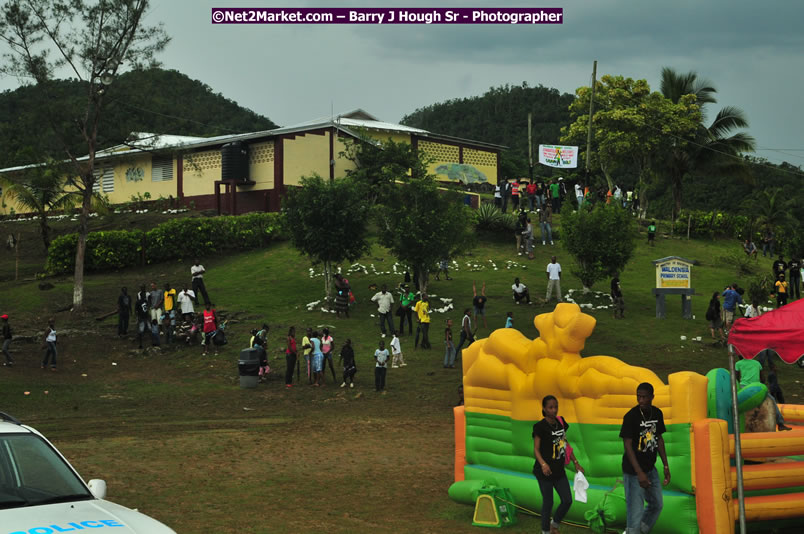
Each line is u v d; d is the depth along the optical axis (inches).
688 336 1050.7
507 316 1042.1
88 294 1369.3
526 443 360.8
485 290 1302.9
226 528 336.2
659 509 292.4
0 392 790.5
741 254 1630.2
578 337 341.7
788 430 342.6
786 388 830.5
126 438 597.0
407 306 1093.1
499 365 374.0
